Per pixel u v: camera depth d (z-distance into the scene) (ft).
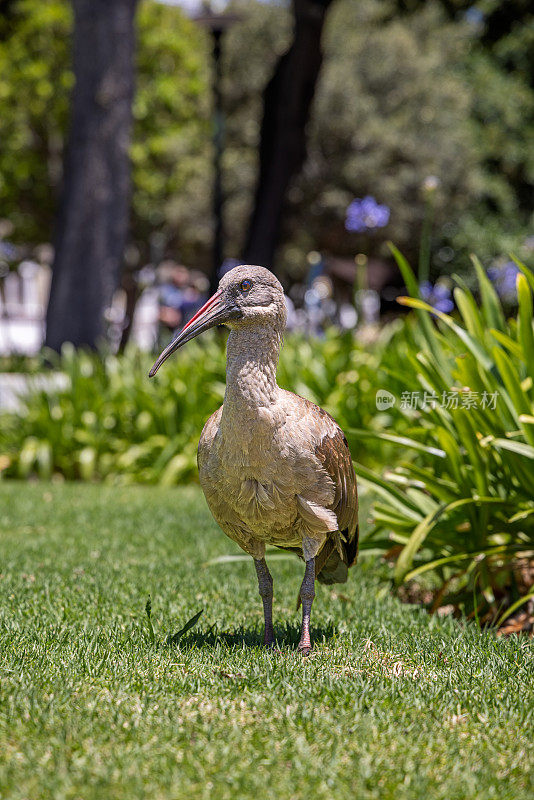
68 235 52.85
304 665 15.31
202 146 113.91
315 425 15.55
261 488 15.23
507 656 16.28
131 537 29.17
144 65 95.50
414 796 10.72
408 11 86.28
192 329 14.93
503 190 123.44
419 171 114.73
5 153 94.58
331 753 11.75
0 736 11.96
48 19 88.99
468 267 122.83
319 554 16.94
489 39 89.71
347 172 113.29
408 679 14.78
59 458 45.19
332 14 118.21
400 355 38.22
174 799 10.55
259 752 11.76
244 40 114.21
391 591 23.20
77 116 52.75
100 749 11.75
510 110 120.16
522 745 12.25
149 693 13.82
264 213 61.98
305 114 60.64
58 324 52.90
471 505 20.39
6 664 14.93
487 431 19.97
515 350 20.06
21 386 50.65
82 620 18.39
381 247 119.85
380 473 39.70
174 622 18.47
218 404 44.14
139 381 46.37
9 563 24.22
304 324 59.82
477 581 21.01
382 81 116.78
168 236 121.39
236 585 22.31
